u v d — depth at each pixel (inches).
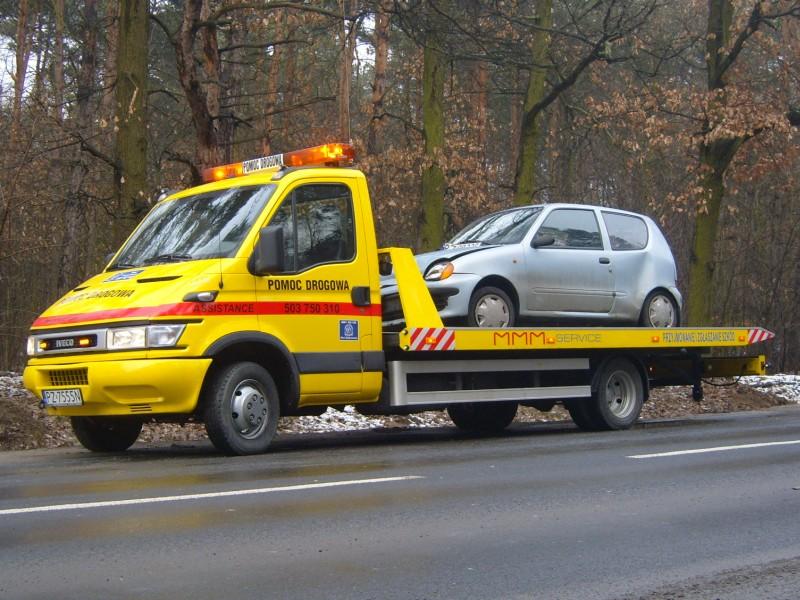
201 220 445.4
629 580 232.1
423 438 529.0
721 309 1520.7
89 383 406.3
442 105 930.1
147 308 400.5
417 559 246.7
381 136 1264.8
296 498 317.1
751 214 1444.4
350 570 235.1
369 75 1839.3
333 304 444.1
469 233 548.4
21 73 971.3
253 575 229.3
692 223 1496.1
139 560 239.8
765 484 359.6
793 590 227.1
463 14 877.2
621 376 566.3
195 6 702.5
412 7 791.1
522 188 979.9
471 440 510.3
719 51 975.6
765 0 933.2
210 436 419.8
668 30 1306.6
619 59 889.5
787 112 988.6
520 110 1510.8
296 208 438.6
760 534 280.5
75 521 280.4
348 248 452.8
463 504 313.1
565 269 526.3
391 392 466.6
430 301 466.6
